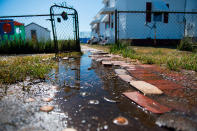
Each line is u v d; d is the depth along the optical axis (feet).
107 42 40.11
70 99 4.75
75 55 17.29
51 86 6.04
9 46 21.70
